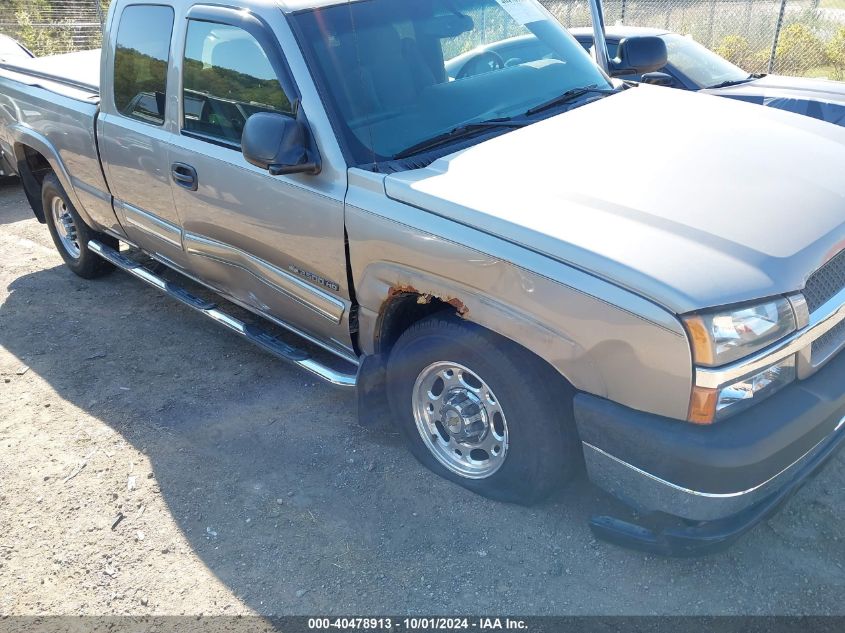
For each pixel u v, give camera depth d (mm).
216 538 3107
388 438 3646
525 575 2791
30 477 3559
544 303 2479
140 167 4176
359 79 3232
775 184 2727
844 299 2537
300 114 3164
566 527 2984
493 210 2625
